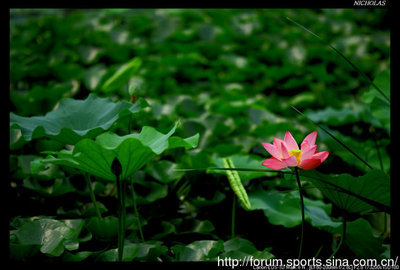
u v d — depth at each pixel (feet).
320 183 14.29
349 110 21.33
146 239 15.65
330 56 31.17
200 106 22.08
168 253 15.17
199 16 38.58
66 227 14.69
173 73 27.35
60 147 16.38
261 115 21.26
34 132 14.53
